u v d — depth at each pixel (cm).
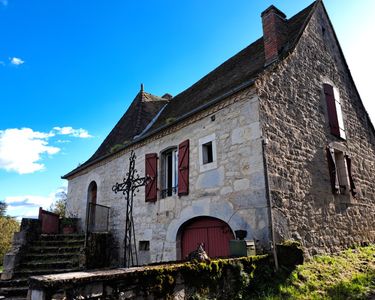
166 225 755
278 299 419
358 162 871
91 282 282
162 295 333
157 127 909
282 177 588
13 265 697
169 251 728
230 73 873
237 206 590
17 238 774
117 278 299
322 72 843
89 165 1168
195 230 694
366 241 779
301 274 505
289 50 725
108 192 1027
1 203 2947
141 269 324
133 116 1187
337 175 795
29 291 269
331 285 488
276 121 624
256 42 939
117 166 1012
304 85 751
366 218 814
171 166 842
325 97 815
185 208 708
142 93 1298
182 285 357
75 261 754
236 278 427
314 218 633
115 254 909
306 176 652
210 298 383
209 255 644
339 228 698
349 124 895
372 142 980
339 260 611
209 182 659
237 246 495
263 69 683
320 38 885
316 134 731
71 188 1316
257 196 558
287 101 675
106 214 980
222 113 667
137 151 930
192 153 723
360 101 994
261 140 575
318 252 612
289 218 570
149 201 824
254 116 597
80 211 1179
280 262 502
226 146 640
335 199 719
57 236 878
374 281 514
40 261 748
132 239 862
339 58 958
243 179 591
